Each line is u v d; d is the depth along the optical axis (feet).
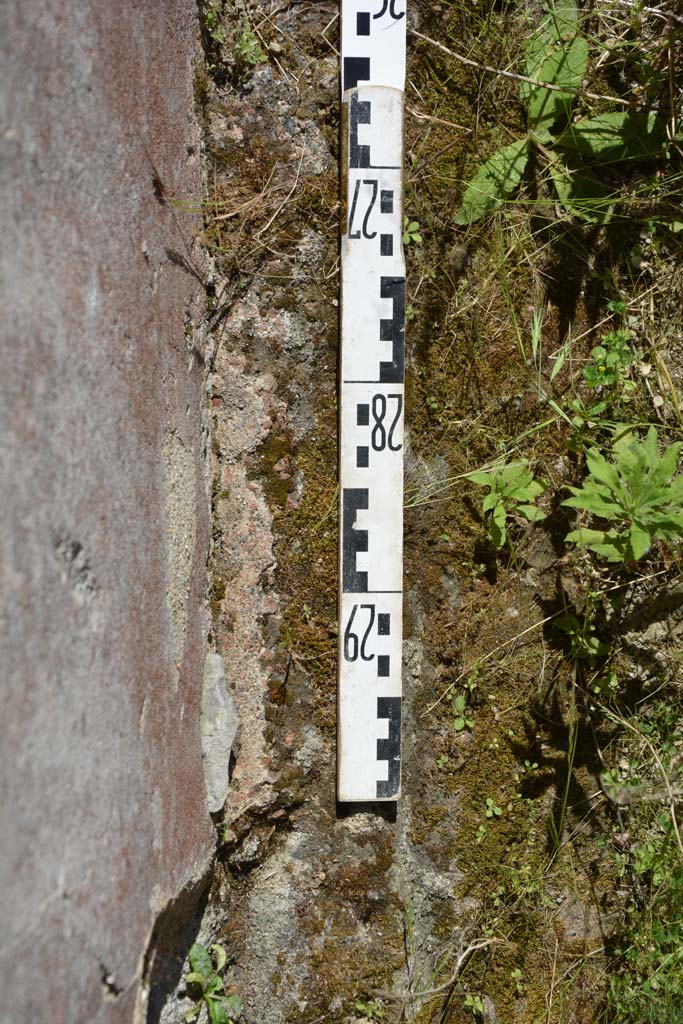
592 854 3.52
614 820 3.52
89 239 2.93
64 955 2.84
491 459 3.50
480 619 3.49
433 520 3.47
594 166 3.50
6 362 2.77
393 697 3.43
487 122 3.48
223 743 3.32
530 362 3.50
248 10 3.40
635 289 3.53
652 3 3.48
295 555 3.43
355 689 3.43
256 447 3.42
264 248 3.42
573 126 3.48
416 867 3.45
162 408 3.14
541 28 3.47
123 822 2.97
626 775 3.53
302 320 3.43
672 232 3.52
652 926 3.50
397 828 3.45
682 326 3.54
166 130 3.18
